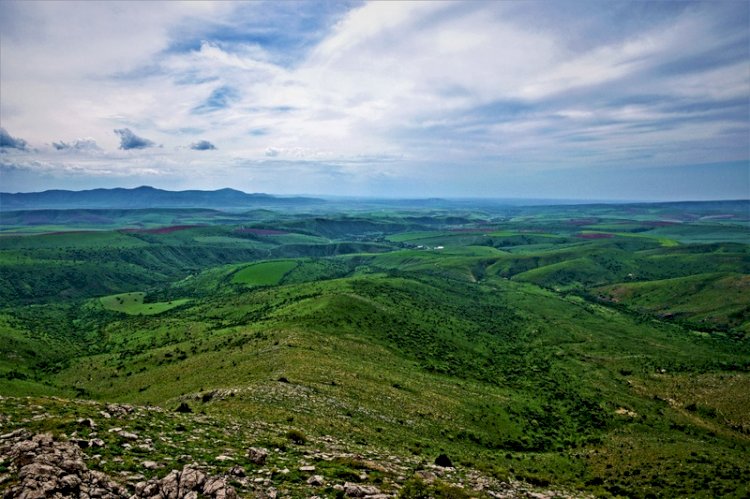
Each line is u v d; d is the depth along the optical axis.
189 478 24.97
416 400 79.94
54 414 33.78
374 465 33.69
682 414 108.12
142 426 34.59
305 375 76.38
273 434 40.72
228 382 79.44
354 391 73.62
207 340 129.38
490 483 36.19
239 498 23.70
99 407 38.94
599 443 82.19
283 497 24.64
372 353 113.06
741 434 97.31
